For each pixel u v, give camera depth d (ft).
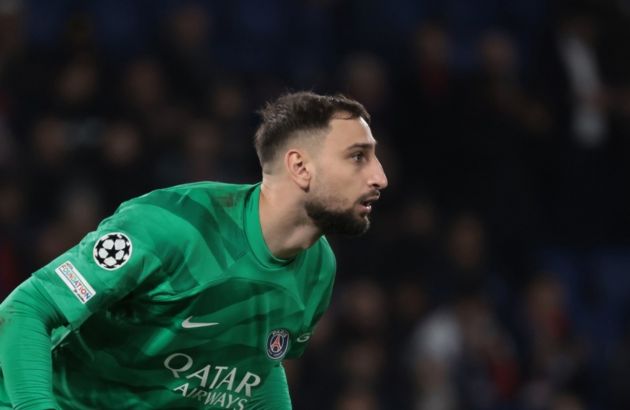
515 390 107.14
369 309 102.27
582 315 121.90
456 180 115.24
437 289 106.73
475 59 129.90
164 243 41.55
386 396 101.09
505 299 112.27
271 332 44.70
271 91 113.19
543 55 127.54
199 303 42.55
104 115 103.40
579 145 124.88
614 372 112.06
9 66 104.17
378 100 114.11
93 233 41.93
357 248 107.14
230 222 43.11
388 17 126.72
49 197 99.81
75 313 40.91
